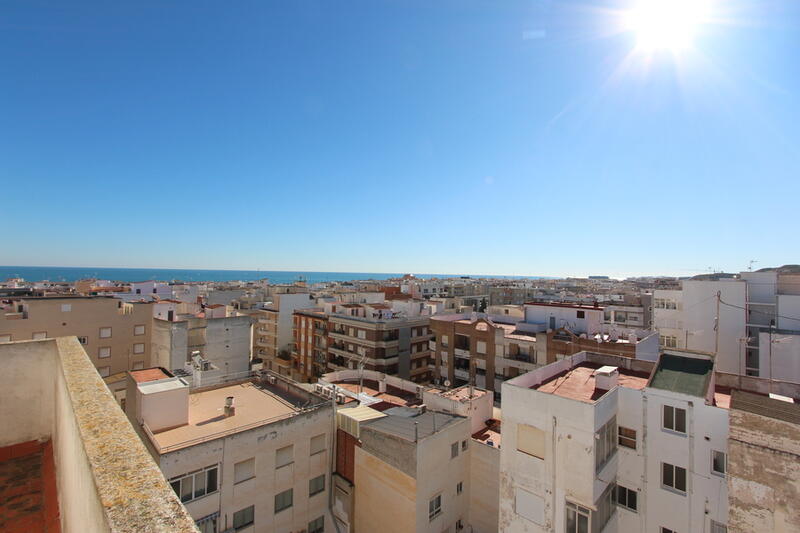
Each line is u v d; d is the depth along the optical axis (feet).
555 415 68.74
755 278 203.41
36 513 22.74
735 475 54.03
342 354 226.38
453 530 89.40
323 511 92.32
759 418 53.21
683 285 212.23
